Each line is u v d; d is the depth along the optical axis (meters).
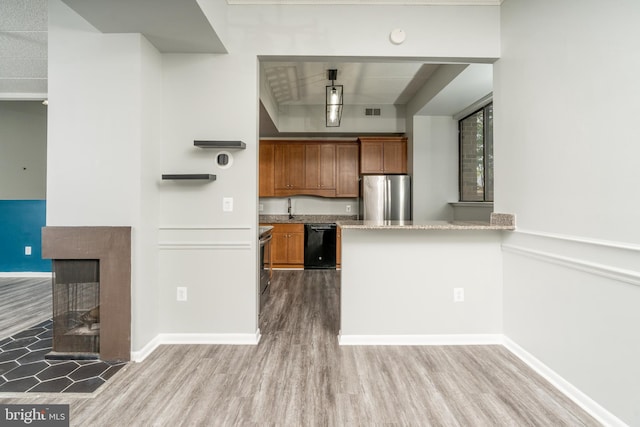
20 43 3.10
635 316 1.56
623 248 1.59
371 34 2.72
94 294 2.46
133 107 2.41
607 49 1.70
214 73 2.71
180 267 2.73
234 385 2.07
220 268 2.73
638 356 1.55
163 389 2.02
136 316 2.41
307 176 6.09
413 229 2.66
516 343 2.53
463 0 2.69
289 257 5.93
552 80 2.10
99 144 2.41
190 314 2.73
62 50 2.41
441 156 5.16
